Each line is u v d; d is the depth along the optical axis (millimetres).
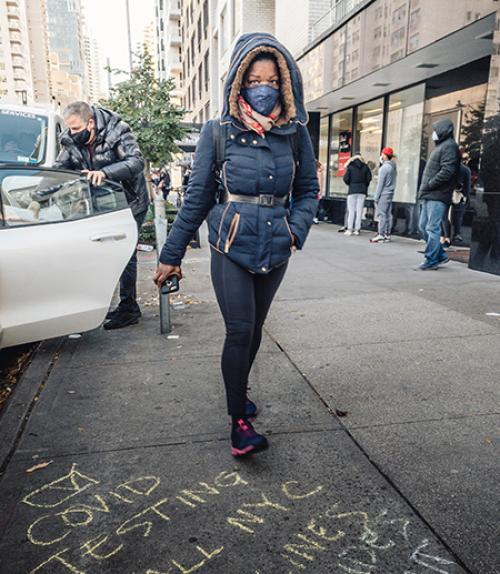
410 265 7391
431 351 3889
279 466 2469
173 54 50812
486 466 2424
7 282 3336
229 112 2248
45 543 1997
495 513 2102
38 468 2482
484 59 8562
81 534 2043
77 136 4281
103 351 4039
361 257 8180
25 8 143000
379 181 9891
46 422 2926
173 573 1842
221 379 3475
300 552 1928
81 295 3732
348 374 3508
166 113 11344
